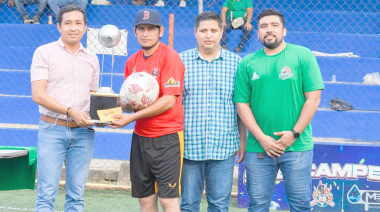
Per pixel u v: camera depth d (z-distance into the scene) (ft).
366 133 23.26
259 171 12.13
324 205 16.75
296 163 11.83
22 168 12.78
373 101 24.48
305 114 11.57
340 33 28.50
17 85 25.62
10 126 24.59
